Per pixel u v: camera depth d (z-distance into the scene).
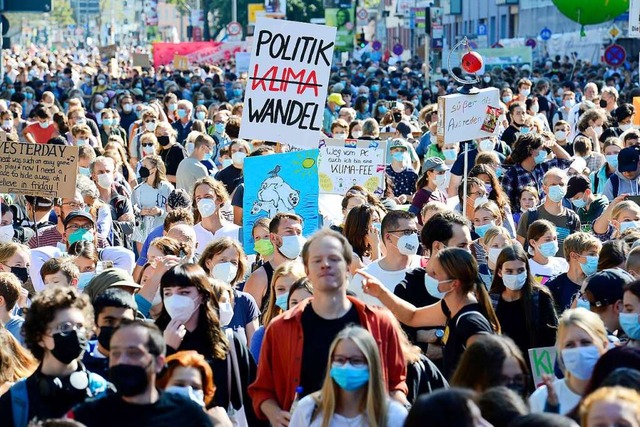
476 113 20.00
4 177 17.39
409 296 12.85
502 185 21.52
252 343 12.25
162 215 20.00
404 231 13.20
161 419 8.67
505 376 9.09
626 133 22.28
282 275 12.40
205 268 13.45
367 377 9.06
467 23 125.31
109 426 8.64
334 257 10.06
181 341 10.77
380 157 21.62
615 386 8.20
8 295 12.36
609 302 11.43
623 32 77.44
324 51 17.31
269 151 20.61
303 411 9.40
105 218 18.11
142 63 77.19
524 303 12.46
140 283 13.92
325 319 10.16
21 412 9.48
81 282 13.83
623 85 58.50
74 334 9.47
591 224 19.27
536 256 15.18
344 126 27.39
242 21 135.00
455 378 9.26
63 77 62.41
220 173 22.56
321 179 21.72
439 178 19.38
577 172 21.55
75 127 27.39
